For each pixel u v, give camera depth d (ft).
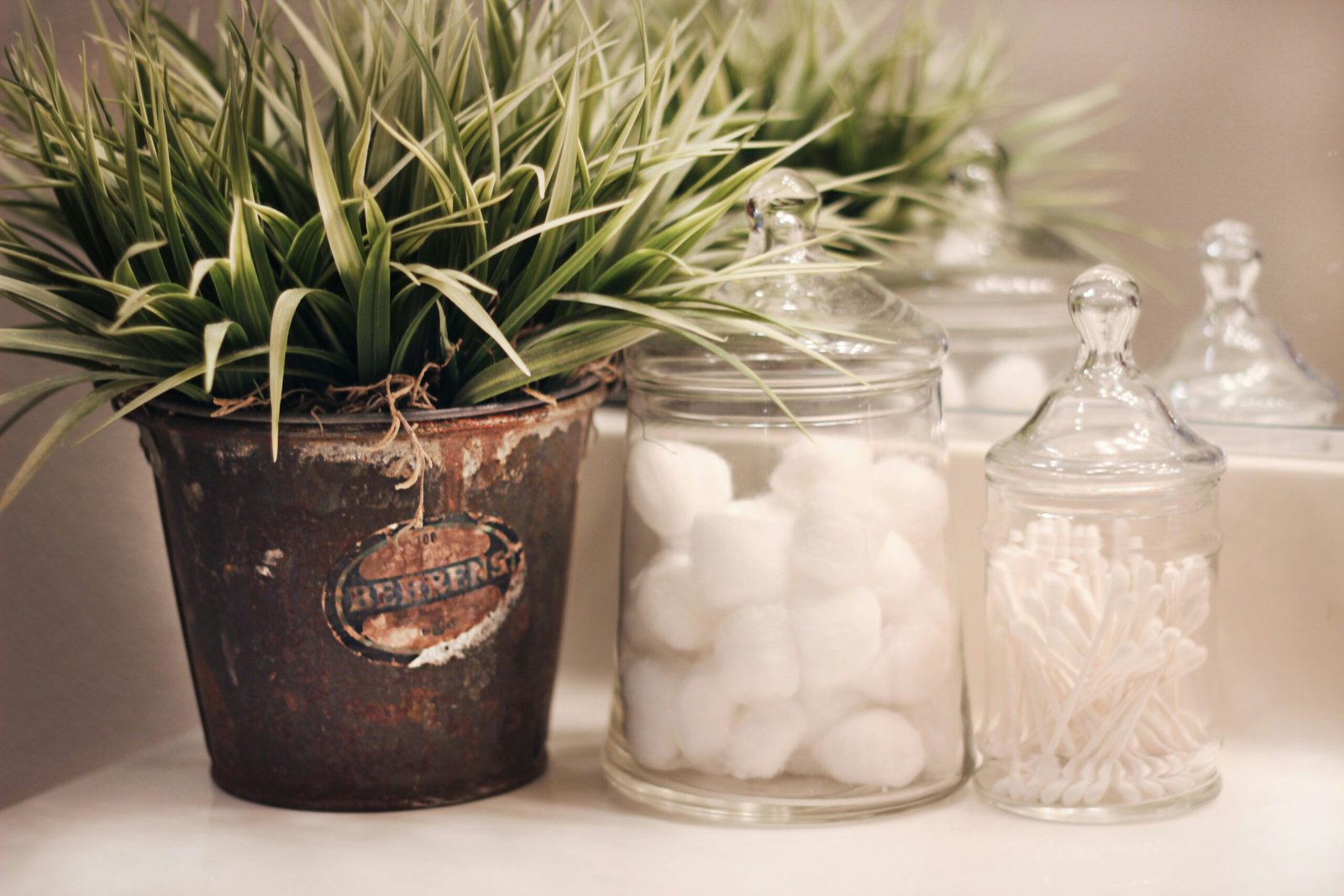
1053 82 3.49
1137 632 2.61
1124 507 2.63
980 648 2.94
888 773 2.64
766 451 2.61
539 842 2.62
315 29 3.07
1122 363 2.69
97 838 2.65
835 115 3.34
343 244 2.49
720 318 2.57
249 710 2.67
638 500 2.69
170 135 2.60
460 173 2.51
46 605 3.07
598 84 2.65
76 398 3.07
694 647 2.64
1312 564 2.82
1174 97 3.38
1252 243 3.06
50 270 2.53
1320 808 2.68
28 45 2.95
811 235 2.70
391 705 2.65
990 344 3.13
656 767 2.69
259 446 2.56
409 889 2.53
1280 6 3.31
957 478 2.93
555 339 2.60
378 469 2.58
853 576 2.59
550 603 2.74
